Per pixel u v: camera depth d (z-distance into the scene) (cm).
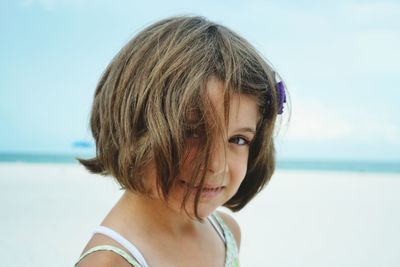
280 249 555
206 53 94
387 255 540
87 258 89
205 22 107
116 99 97
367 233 663
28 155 4141
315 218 779
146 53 96
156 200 102
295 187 1391
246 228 683
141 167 92
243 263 492
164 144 87
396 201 1030
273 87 105
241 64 97
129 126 93
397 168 3606
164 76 91
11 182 1305
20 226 649
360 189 1355
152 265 96
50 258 487
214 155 88
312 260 512
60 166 2359
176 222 107
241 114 94
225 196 98
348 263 504
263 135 107
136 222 99
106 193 1027
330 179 1891
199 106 88
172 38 97
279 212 835
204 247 116
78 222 680
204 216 94
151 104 90
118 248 92
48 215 736
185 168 88
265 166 118
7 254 501
